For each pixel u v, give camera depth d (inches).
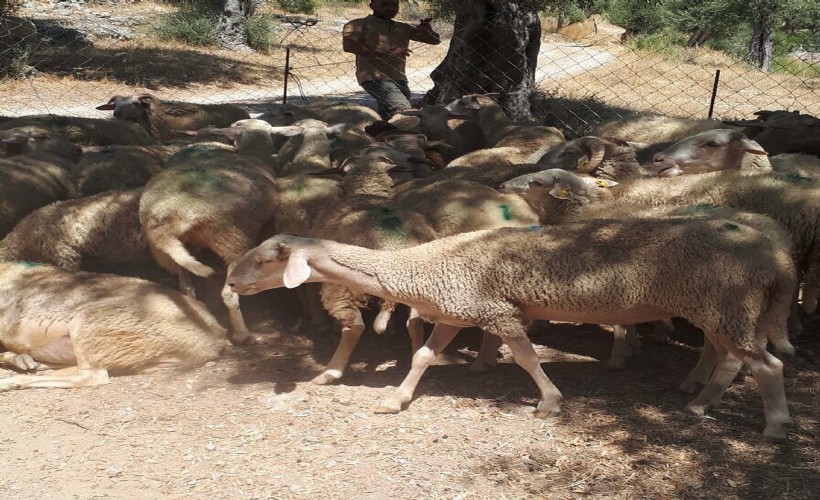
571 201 282.2
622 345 262.2
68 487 194.9
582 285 217.0
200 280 328.8
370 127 386.0
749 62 1221.7
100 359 250.7
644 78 984.9
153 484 196.1
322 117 462.3
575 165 319.6
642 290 215.2
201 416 228.8
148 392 244.7
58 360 257.9
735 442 212.8
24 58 888.3
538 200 285.3
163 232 270.2
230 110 513.0
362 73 519.8
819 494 189.8
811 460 204.1
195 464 204.4
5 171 326.6
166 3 1483.8
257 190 283.0
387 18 522.9
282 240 223.1
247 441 214.8
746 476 197.2
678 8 1530.5
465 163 367.2
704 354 246.4
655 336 290.0
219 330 273.7
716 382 230.1
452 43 577.6
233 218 271.9
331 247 226.7
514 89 569.6
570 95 683.4
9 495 191.6
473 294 223.8
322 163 349.7
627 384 251.4
